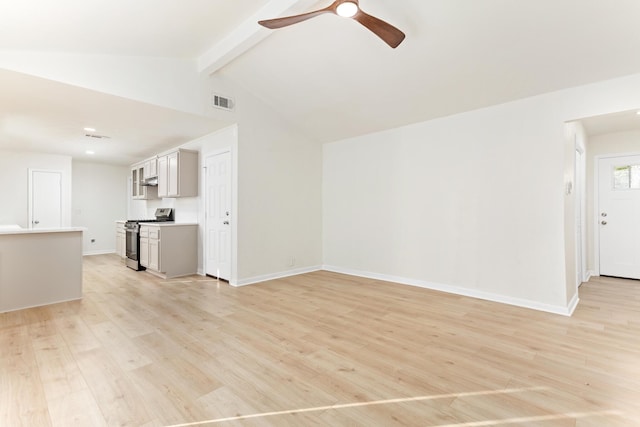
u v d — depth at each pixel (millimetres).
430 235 4137
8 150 5707
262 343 2475
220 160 4586
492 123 3590
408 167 4371
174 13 2510
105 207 7504
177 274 4816
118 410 1646
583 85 2990
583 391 1823
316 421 1579
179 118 3924
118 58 3154
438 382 1927
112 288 4141
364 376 1997
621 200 4672
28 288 3330
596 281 4504
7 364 2111
